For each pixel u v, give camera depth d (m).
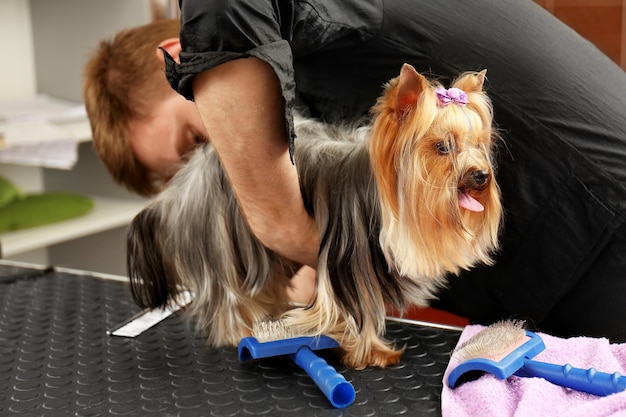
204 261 1.02
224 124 0.79
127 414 0.87
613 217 1.06
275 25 0.78
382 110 0.85
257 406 0.88
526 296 1.14
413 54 1.04
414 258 0.87
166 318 1.16
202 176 1.02
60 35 2.42
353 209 0.93
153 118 1.25
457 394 0.88
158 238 1.08
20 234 2.10
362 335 0.96
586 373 0.86
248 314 1.03
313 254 0.95
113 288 1.30
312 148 0.97
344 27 0.97
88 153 2.52
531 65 1.05
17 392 0.92
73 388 0.93
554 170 1.08
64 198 2.34
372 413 0.86
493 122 1.08
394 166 0.85
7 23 2.43
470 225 0.87
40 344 1.07
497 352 0.90
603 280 1.10
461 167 0.83
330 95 1.10
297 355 0.95
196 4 0.76
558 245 1.10
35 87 2.52
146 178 1.36
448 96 0.84
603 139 1.06
